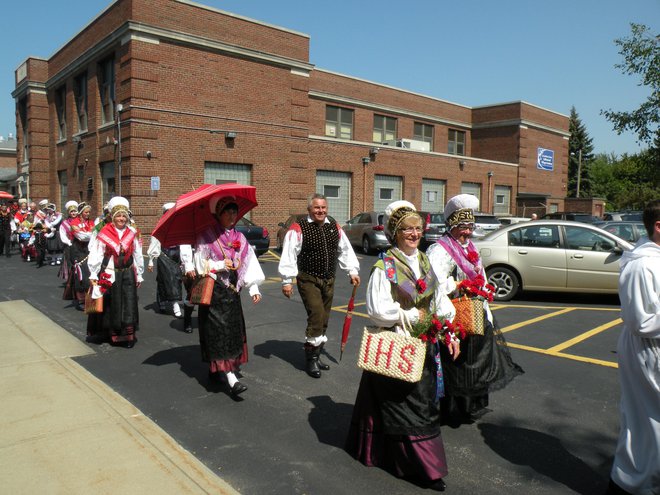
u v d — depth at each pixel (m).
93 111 22.02
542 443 3.86
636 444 2.79
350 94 29.58
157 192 18.80
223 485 3.25
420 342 3.03
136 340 6.84
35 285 11.30
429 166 29.00
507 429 4.10
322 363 5.69
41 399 4.63
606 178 75.94
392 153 26.94
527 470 3.47
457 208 3.86
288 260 5.36
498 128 36.22
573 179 63.56
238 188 4.84
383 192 27.02
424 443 3.16
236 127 20.64
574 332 7.23
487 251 9.77
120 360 5.96
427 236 18.56
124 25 18.25
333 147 24.36
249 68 20.89
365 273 14.01
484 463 3.56
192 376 5.42
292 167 22.47
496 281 9.75
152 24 18.42
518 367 4.03
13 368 5.54
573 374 5.42
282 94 21.92
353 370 5.60
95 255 6.21
